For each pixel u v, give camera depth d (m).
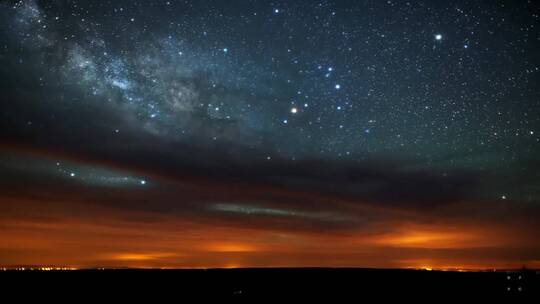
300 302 16.25
